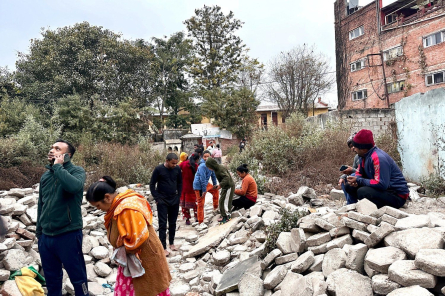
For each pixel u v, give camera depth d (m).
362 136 4.71
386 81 24.56
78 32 28.88
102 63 29.22
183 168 8.18
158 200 6.23
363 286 3.21
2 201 6.09
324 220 4.33
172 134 30.84
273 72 31.92
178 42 38.47
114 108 25.78
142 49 32.56
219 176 7.15
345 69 28.30
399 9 23.25
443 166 9.08
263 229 5.70
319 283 3.38
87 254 5.61
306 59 31.05
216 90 33.59
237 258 5.23
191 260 5.86
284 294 3.57
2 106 19.97
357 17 26.77
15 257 4.45
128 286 3.07
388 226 3.63
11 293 3.93
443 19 20.50
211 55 37.97
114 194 3.14
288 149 11.84
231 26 38.53
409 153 11.09
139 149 18.48
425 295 2.65
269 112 39.84
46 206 3.63
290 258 4.17
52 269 3.70
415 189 8.30
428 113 9.90
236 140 31.80
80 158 13.63
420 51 22.02
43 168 12.09
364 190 4.66
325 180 9.78
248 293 3.92
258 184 9.77
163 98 37.09
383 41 24.61
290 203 7.98
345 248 3.77
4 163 11.42
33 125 15.45
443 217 4.47
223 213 7.11
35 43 29.66
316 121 18.34
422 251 2.99
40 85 26.70
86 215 7.58
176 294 4.61
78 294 3.68
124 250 2.98
